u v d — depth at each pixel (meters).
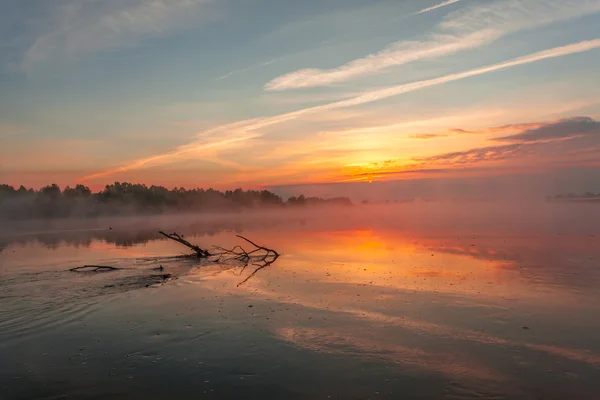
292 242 33.72
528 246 25.09
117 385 7.92
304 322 11.27
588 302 12.43
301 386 7.71
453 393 7.33
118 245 34.28
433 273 17.44
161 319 11.88
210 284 16.78
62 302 13.93
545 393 7.28
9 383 8.09
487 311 11.80
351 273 18.12
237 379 8.05
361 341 9.79
